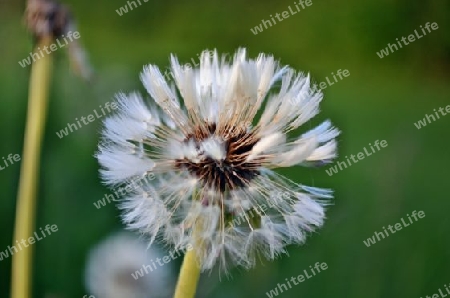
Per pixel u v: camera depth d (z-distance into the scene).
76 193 0.44
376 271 0.40
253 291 0.38
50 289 0.40
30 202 0.35
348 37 1.36
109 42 1.23
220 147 0.26
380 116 0.88
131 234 0.38
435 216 0.49
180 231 0.26
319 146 0.27
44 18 0.35
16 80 0.62
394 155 0.43
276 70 0.27
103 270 0.38
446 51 1.29
